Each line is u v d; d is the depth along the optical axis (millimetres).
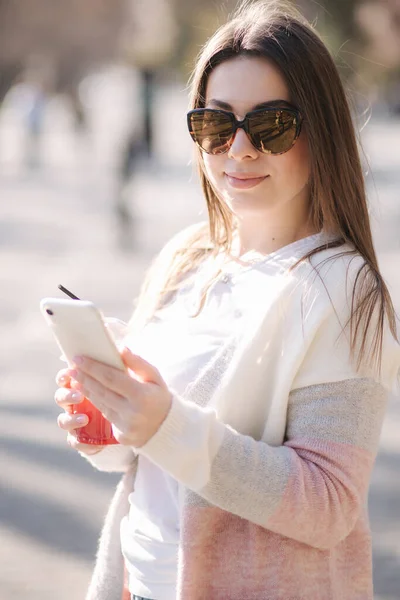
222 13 3619
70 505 5527
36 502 5562
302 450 2027
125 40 56000
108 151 36844
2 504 5535
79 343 1955
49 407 7438
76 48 54625
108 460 2369
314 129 2174
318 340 2051
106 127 48406
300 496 1957
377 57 34062
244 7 2365
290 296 2084
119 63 59344
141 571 2254
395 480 5770
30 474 6008
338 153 2193
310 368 2051
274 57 2154
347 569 2154
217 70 2234
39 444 6574
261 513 1961
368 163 2510
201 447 1930
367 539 2178
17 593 4488
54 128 51750
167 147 36312
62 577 4676
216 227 2486
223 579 2076
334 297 2043
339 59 2480
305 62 2162
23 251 15352
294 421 2062
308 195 2287
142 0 56594
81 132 39844
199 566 2074
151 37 52000
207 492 1961
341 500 2004
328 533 2012
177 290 2477
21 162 31859
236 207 2266
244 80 2184
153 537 2240
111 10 55406
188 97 2361
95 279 12594
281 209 2287
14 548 4973
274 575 2057
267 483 1951
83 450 2318
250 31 2191
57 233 17391
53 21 53594
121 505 2383
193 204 20750
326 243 2180
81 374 1964
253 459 1963
